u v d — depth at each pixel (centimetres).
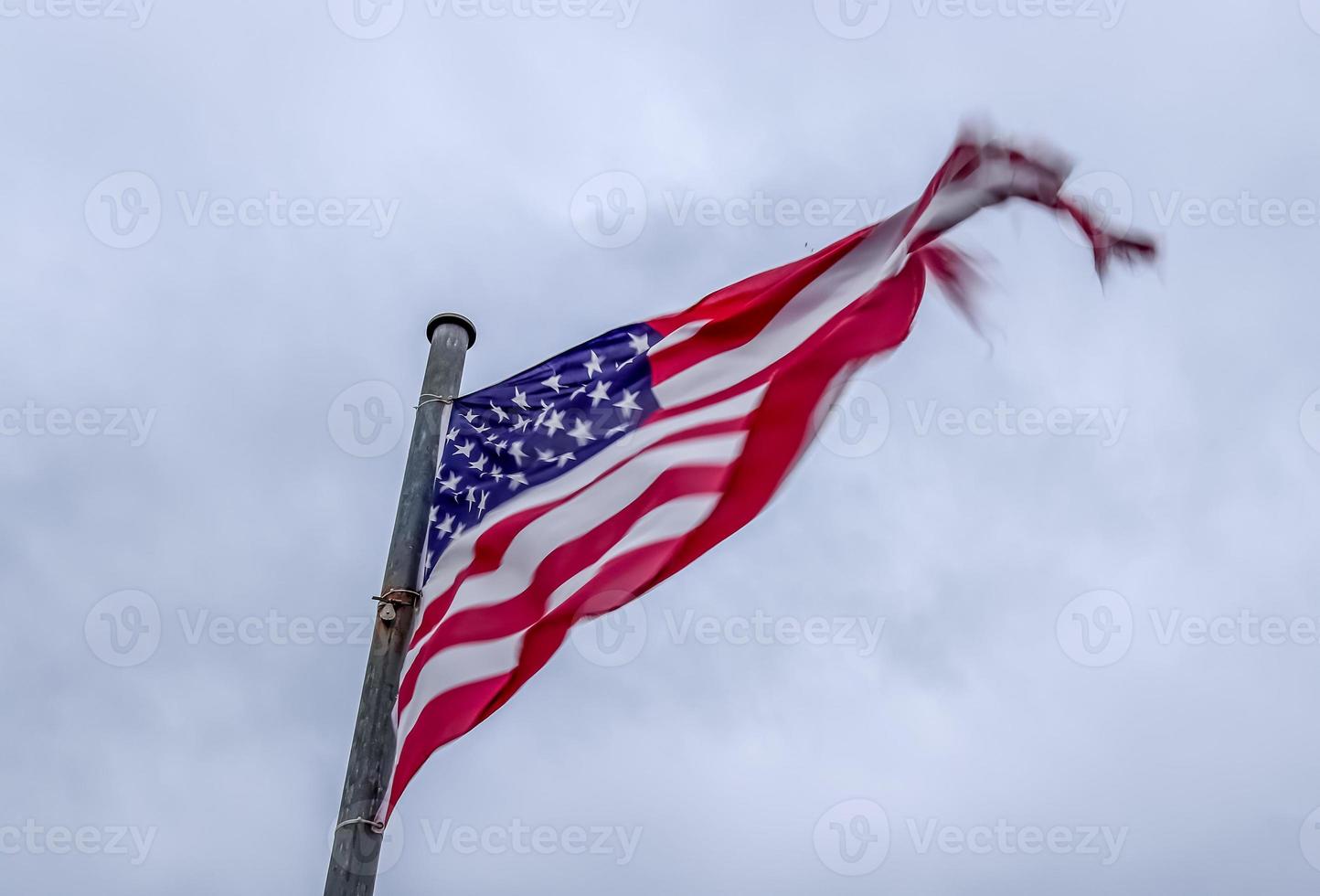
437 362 995
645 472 972
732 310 1050
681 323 1048
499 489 953
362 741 824
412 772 829
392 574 891
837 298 1044
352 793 802
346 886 770
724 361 1027
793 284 1052
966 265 991
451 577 913
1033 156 991
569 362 1019
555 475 966
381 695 843
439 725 853
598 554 938
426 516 923
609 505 960
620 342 1033
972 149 1008
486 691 876
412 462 945
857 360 978
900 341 982
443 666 876
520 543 936
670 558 928
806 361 984
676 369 1022
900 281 1009
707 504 948
